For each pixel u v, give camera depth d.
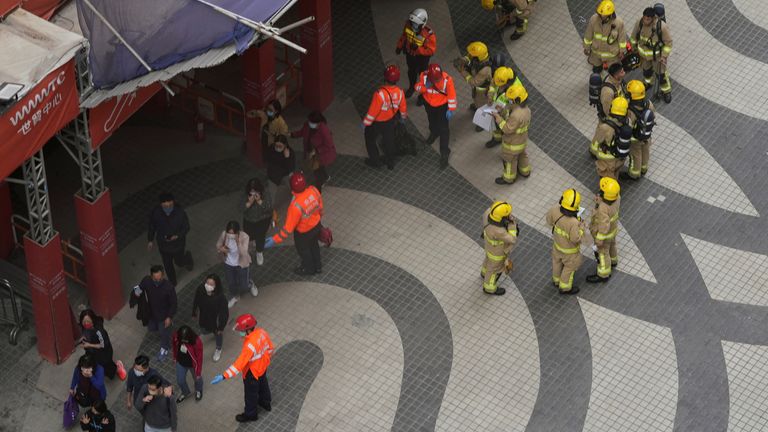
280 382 29.27
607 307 30.67
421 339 30.08
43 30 24.86
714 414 28.86
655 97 34.97
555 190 33.03
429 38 33.81
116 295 30.12
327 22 33.12
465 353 29.84
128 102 26.92
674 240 31.98
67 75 24.81
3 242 31.09
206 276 31.20
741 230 32.25
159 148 33.78
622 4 37.12
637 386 29.30
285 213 32.56
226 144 33.91
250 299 30.73
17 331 30.00
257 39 26.92
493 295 30.86
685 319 30.52
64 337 29.30
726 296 30.95
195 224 32.16
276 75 34.84
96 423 27.30
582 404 28.97
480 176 33.31
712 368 29.64
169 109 34.53
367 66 35.81
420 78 32.62
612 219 29.86
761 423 28.72
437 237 32.03
